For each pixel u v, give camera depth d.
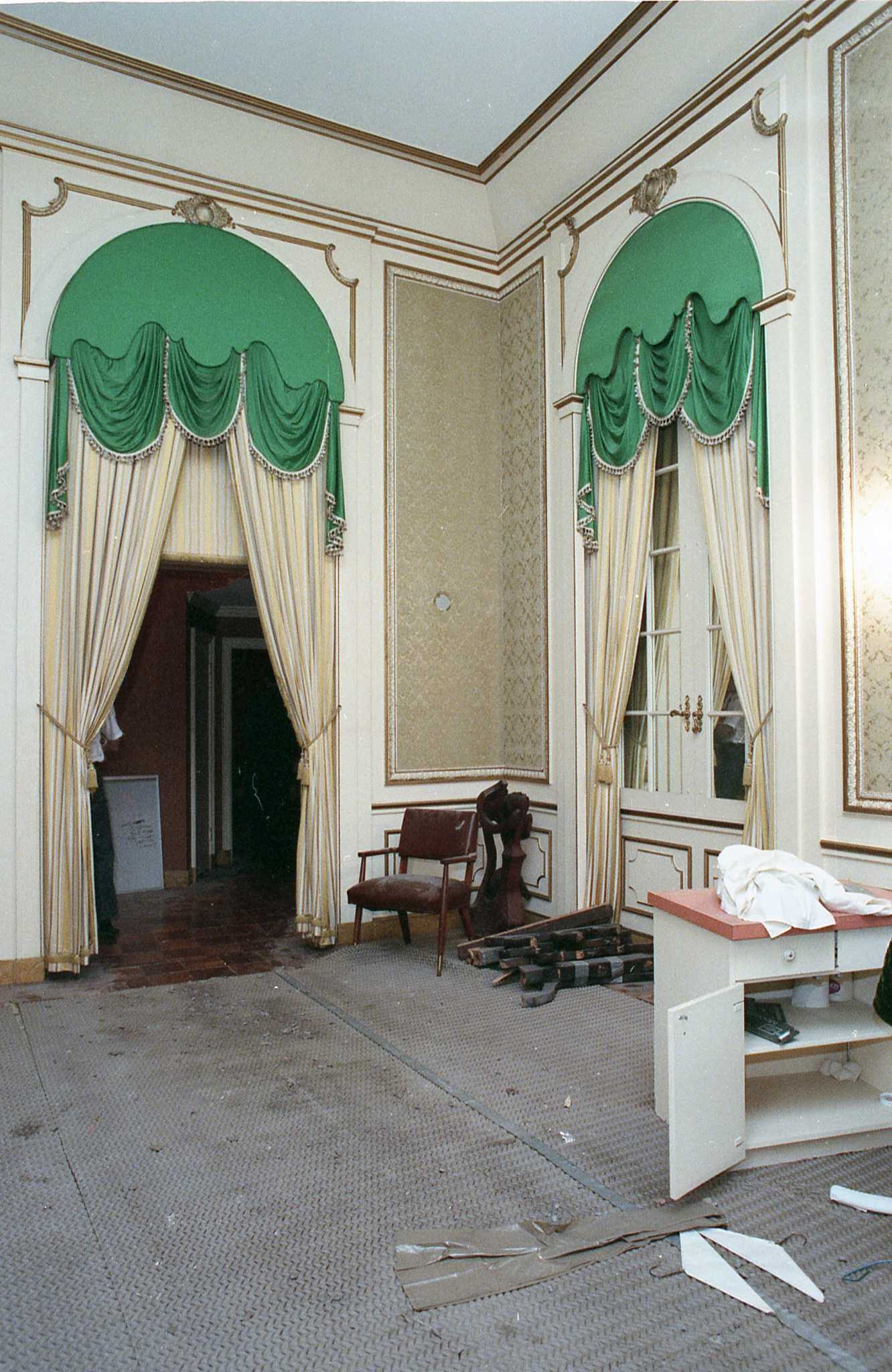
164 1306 2.12
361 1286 2.19
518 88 4.86
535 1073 3.48
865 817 3.66
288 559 5.33
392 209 5.70
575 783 5.31
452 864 5.25
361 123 5.14
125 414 4.87
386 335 5.70
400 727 5.70
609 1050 3.70
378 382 5.67
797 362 3.95
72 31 4.42
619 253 5.01
